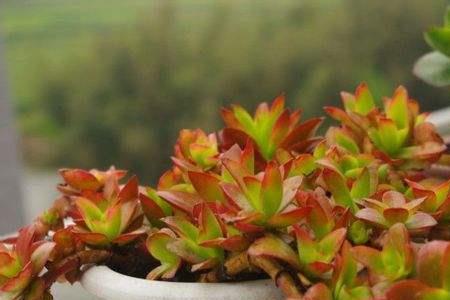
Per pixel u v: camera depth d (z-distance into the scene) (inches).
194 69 113.3
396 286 25.1
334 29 114.1
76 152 118.6
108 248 29.8
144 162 116.0
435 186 29.8
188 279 29.4
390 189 29.8
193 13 113.3
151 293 27.6
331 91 114.0
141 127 115.6
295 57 113.3
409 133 32.6
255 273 28.2
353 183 29.6
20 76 117.3
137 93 115.0
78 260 29.2
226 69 113.0
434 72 35.7
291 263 26.5
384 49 114.6
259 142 32.3
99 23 114.7
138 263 30.3
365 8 114.8
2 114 66.9
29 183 117.9
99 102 117.1
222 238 27.5
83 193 30.6
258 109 32.6
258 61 113.2
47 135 119.0
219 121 112.6
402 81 114.5
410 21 114.2
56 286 39.9
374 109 33.3
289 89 113.5
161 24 113.2
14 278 27.7
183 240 28.2
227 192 27.3
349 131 32.9
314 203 27.4
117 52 114.9
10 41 115.8
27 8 115.6
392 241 26.5
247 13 113.1
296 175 29.4
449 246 25.3
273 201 26.9
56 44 116.4
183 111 114.2
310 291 25.7
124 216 29.8
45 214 31.6
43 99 118.4
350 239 28.3
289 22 113.8
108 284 28.4
